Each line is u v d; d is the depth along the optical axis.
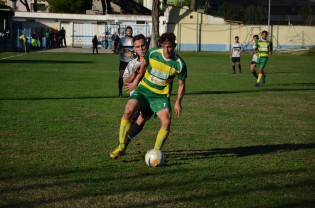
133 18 68.94
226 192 6.89
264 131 11.88
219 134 11.38
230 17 76.75
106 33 66.44
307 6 79.56
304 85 24.31
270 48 23.33
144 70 8.59
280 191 6.98
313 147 10.12
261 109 15.70
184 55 55.34
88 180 7.39
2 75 26.36
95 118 13.14
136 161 8.67
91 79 25.06
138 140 10.55
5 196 6.59
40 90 19.62
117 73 29.08
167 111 8.38
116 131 11.38
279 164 8.58
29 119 12.74
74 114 13.73
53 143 9.98
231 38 63.91
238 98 18.44
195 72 32.41
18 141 10.11
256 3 85.94
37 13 69.62
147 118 8.89
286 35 64.00
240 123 12.94
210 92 20.42
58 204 6.29
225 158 8.96
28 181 7.30
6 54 48.22
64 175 7.65
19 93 18.45
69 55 48.94
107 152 9.29
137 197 6.59
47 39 64.62
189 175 7.74
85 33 69.44
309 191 7.01
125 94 18.81
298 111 15.39
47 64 35.69
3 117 12.96
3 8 55.88
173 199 6.53
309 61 47.97
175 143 10.30
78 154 9.08
